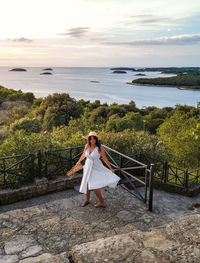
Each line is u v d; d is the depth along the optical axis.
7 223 4.00
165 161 7.05
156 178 6.93
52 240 3.58
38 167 5.48
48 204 4.72
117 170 6.11
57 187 5.59
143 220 4.27
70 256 2.89
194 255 2.74
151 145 7.55
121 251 2.82
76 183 5.84
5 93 83.44
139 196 5.09
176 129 16.36
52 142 6.35
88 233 3.79
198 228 3.29
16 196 5.12
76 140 6.85
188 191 6.14
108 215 4.37
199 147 14.02
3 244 3.46
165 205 5.21
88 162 4.49
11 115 42.06
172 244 2.95
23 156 5.63
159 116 65.62
